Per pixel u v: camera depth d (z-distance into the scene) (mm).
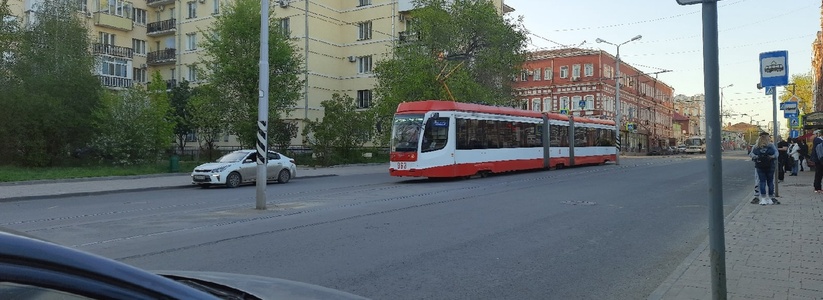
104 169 28406
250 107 32781
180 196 18344
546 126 28984
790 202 13680
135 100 31047
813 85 61812
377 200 15086
